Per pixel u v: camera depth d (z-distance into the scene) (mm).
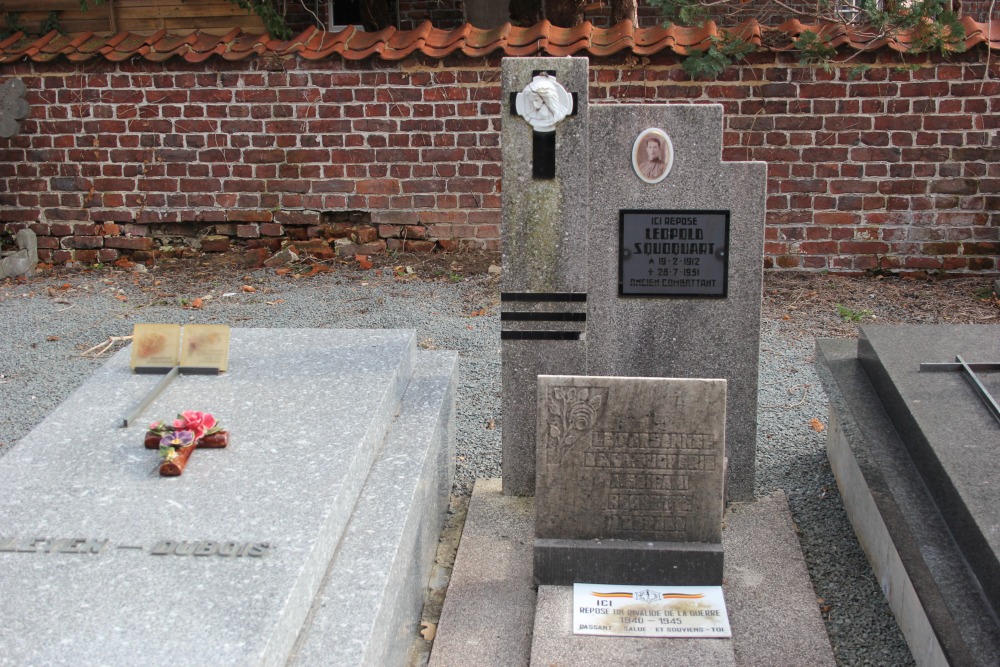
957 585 3203
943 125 7484
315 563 3037
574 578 3857
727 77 7555
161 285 7855
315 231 8242
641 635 3547
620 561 3822
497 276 7855
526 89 4117
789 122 7586
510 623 3746
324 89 7922
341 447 3660
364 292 7535
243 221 8242
